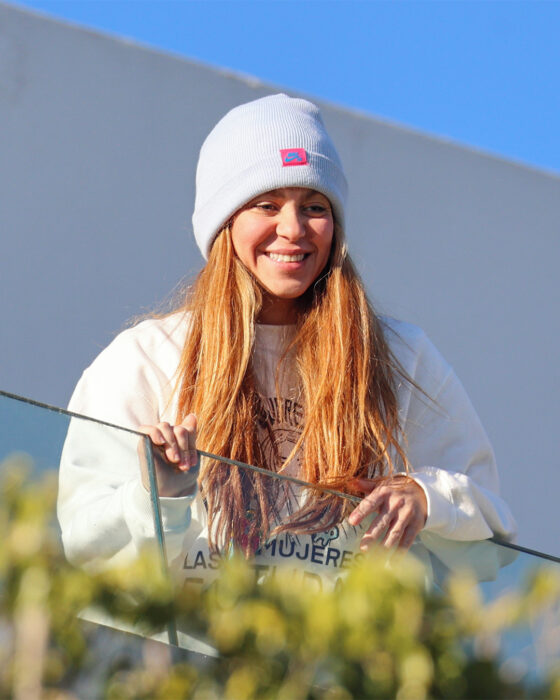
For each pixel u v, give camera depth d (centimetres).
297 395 852
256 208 865
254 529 686
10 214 1422
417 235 1672
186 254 1505
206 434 813
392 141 1678
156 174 1505
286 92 1616
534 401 1723
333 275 877
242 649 575
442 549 717
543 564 702
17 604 559
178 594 593
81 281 1440
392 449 852
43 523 592
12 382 1388
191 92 1547
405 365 884
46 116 1462
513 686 599
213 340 838
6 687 541
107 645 564
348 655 575
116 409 828
